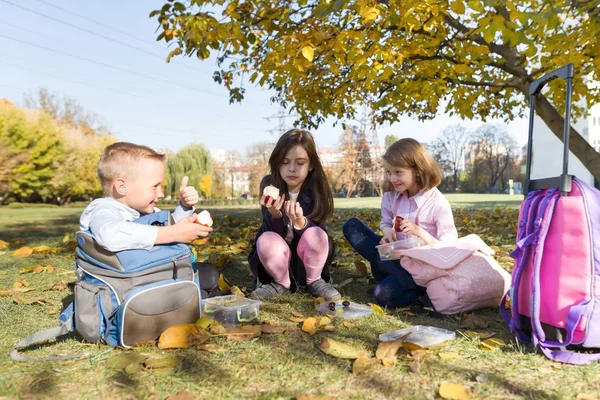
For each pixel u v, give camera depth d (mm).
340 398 1438
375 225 7297
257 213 12977
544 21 3346
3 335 2072
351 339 2021
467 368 1677
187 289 2020
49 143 29391
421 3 3725
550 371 1647
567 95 1854
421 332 2076
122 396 1472
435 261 2477
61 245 5348
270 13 4730
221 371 1654
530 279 1918
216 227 7617
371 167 53188
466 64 4793
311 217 2982
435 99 5973
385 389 1505
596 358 1717
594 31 3934
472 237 2680
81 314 1913
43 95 44031
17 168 28203
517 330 1982
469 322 2258
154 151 2271
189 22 3787
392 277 2682
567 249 1784
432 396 1455
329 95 6410
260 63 5492
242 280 3398
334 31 4434
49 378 1600
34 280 3355
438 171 2871
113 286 1938
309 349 1877
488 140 70312
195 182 50500
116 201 2145
